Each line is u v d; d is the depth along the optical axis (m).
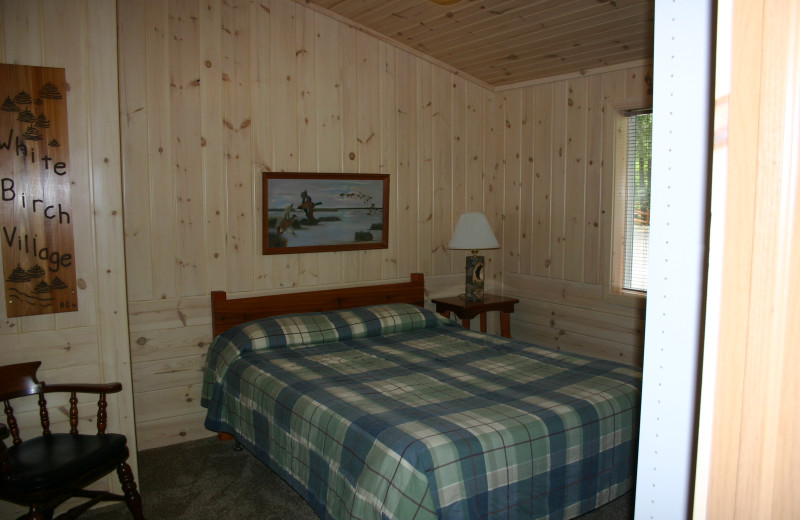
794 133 0.63
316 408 2.23
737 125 0.68
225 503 2.65
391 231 4.09
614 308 3.74
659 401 0.93
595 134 3.78
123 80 3.10
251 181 3.53
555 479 1.99
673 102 0.89
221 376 3.04
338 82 3.79
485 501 1.81
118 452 2.27
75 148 2.48
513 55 3.80
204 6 3.31
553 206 4.09
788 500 0.68
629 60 3.53
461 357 2.94
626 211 3.74
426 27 3.65
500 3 3.13
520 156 4.31
